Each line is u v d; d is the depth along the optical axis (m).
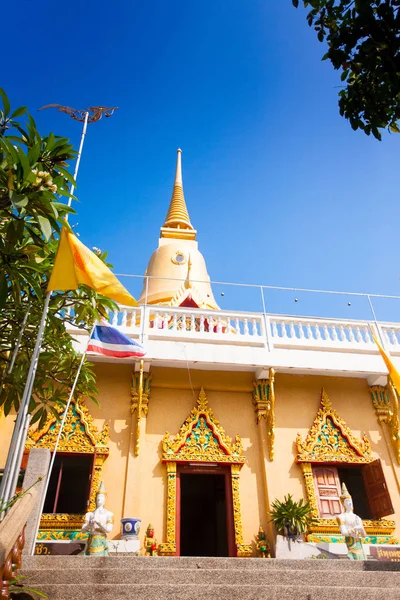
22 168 6.57
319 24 5.56
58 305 10.30
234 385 15.06
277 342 15.02
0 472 12.07
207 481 19.34
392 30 4.87
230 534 13.15
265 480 13.81
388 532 13.41
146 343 14.27
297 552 12.13
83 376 10.80
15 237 6.97
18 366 9.25
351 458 14.45
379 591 6.90
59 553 11.70
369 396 15.68
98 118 11.12
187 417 14.55
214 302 23.45
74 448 13.43
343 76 5.77
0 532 5.68
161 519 12.94
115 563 8.04
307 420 15.01
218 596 6.59
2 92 7.09
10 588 5.71
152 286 23.83
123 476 13.27
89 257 7.66
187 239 28.03
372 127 5.55
